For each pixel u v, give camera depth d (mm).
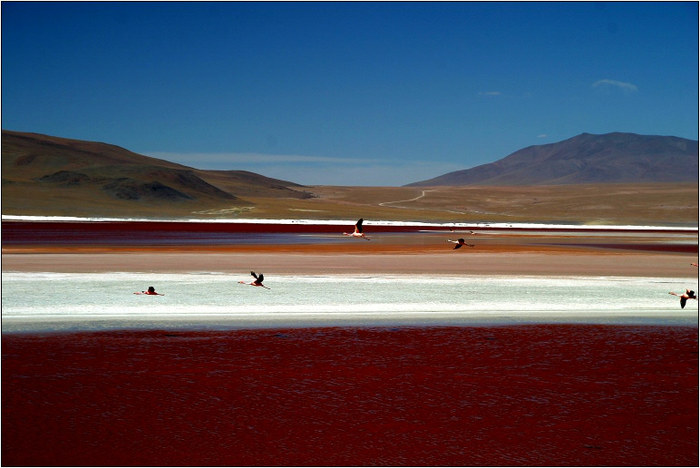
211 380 13148
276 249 45688
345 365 14336
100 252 40594
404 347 15977
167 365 14180
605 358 15117
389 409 11625
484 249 48250
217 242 54781
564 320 19625
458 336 17312
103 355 14891
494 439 10477
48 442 10141
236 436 10422
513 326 18672
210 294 23094
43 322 18297
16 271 28484
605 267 34375
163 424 10875
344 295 23312
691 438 10555
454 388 12820
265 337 16922
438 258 38562
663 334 17766
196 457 9711
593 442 10375
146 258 36219
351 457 9805
